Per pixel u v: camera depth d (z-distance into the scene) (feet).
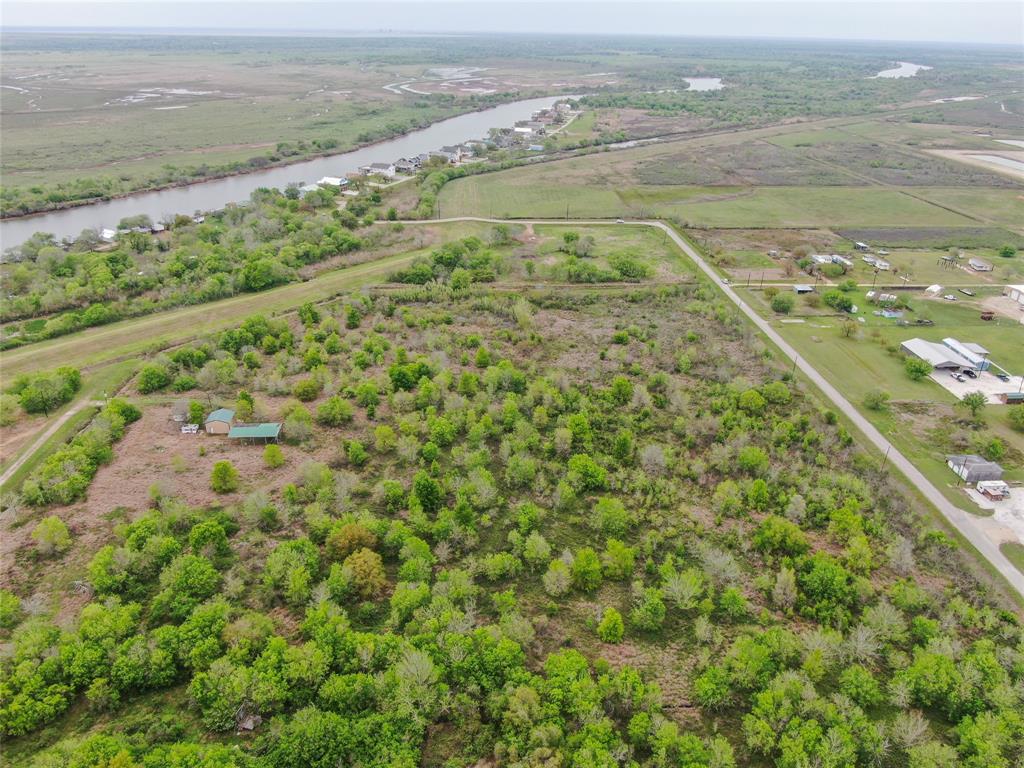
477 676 197.67
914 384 389.19
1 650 200.13
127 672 193.06
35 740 181.47
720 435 333.01
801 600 238.48
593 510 281.54
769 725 187.42
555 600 238.68
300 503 281.13
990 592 242.37
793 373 402.11
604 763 170.09
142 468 303.68
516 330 457.27
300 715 179.63
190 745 171.53
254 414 341.82
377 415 346.95
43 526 250.78
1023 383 386.52
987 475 301.63
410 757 174.09
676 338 444.14
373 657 199.72
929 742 187.01
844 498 287.89
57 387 352.90
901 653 215.92
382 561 249.75
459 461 310.24
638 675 200.85
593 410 352.08
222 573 239.09
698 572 246.88
